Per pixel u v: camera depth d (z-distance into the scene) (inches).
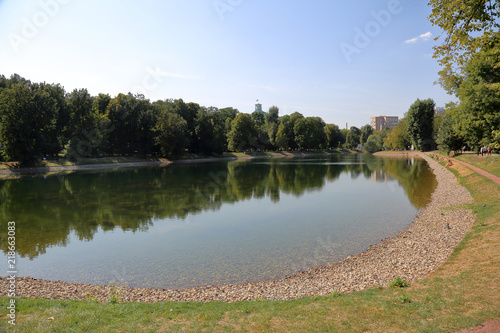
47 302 355.3
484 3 343.0
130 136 3378.4
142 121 3398.1
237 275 538.9
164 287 498.3
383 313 311.9
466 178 1334.9
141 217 984.9
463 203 920.3
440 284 385.1
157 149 3727.9
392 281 431.5
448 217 796.6
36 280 509.7
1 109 2262.6
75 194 1429.6
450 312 303.1
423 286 390.9
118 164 3120.1
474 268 424.8
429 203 1052.5
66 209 1107.3
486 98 1363.2
